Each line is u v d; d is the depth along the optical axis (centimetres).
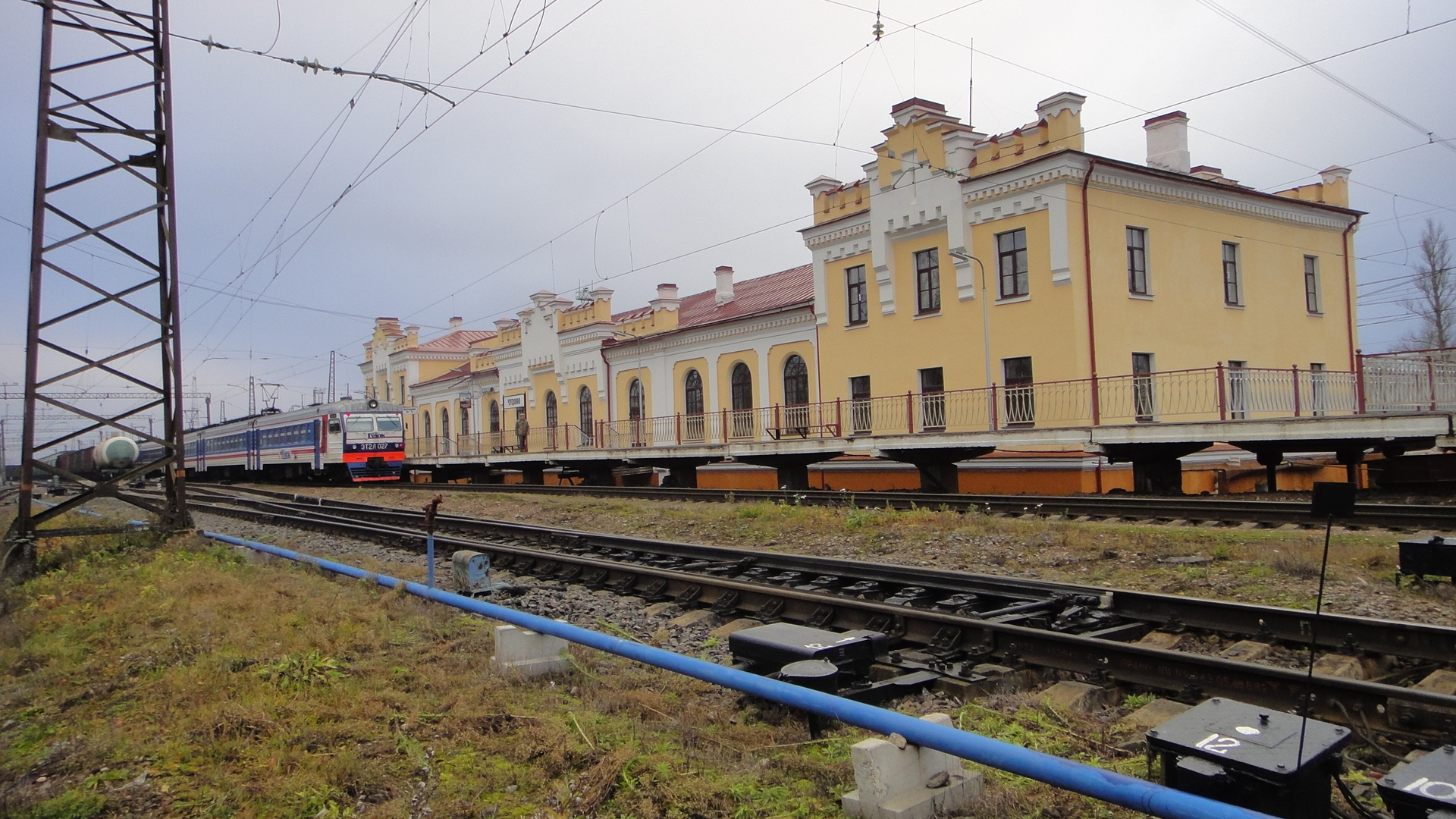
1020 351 2141
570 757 472
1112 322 2105
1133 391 1986
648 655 535
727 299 3522
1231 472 2116
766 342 2895
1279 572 895
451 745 501
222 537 1409
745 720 553
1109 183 2130
